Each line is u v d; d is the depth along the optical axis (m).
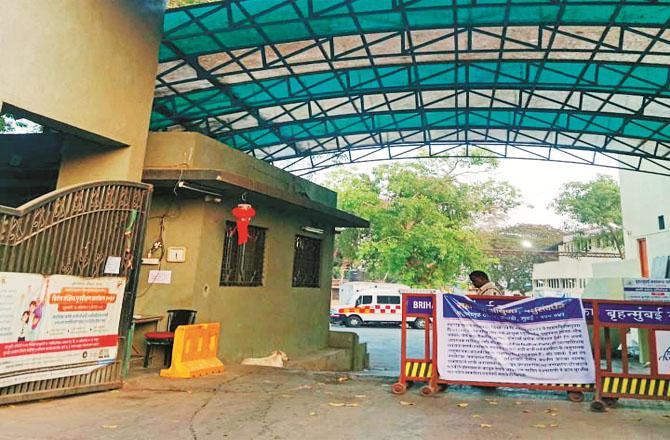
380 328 24.45
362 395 5.57
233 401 5.09
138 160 6.46
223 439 3.79
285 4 8.62
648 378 5.14
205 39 9.65
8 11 4.72
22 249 4.52
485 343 5.65
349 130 15.81
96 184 5.31
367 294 25.47
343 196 26.31
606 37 9.26
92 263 5.24
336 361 10.85
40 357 4.67
